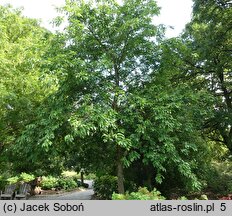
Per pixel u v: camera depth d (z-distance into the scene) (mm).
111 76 11102
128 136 10320
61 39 10414
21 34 14789
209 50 16547
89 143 11500
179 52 12086
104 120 9133
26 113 11781
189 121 10992
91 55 10773
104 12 10812
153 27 10852
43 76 9352
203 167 12961
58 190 24469
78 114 9422
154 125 10234
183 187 13734
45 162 13906
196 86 18219
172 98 10273
